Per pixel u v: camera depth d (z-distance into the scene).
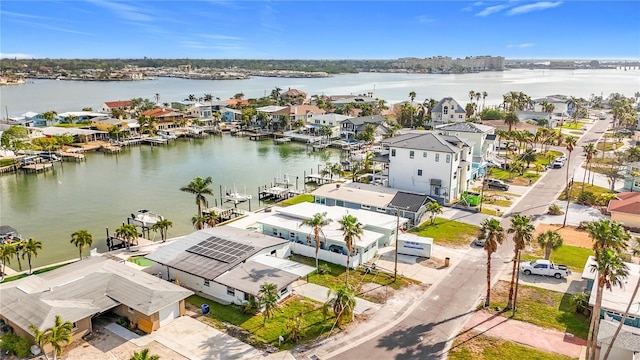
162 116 164.50
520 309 41.88
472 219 67.50
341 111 178.88
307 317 40.59
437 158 75.00
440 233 61.75
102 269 44.53
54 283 41.47
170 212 76.94
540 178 91.19
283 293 43.94
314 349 35.97
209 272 44.44
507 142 112.06
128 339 37.12
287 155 126.88
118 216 75.25
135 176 103.06
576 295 42.09
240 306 42.56
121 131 143.50
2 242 60.53
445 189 75.25
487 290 42.12
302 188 92.25
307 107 172.75
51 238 65.56
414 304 43.06
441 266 51.62
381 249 56.84
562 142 128.38
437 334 38.00
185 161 119.38
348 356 35.03
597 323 32.16
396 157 79.19
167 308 39.53
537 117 158.00
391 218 60.94
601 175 93.19
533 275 49.09
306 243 56.00
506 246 57.44
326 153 129.12
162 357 34.75
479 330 38.50
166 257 48.12
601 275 31.94
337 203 71.19
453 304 43.03
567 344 36.38
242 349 35.94
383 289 46.09
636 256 51.84
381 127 143.75
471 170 86.06
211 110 191.12
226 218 72.75
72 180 99.75
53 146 125.75
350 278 48.56
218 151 133.62
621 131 144.25
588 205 73.69
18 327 36.22
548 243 49.53
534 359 34.50
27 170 107.25
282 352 35.34
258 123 171.62
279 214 63.12
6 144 115.12
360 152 121.25
